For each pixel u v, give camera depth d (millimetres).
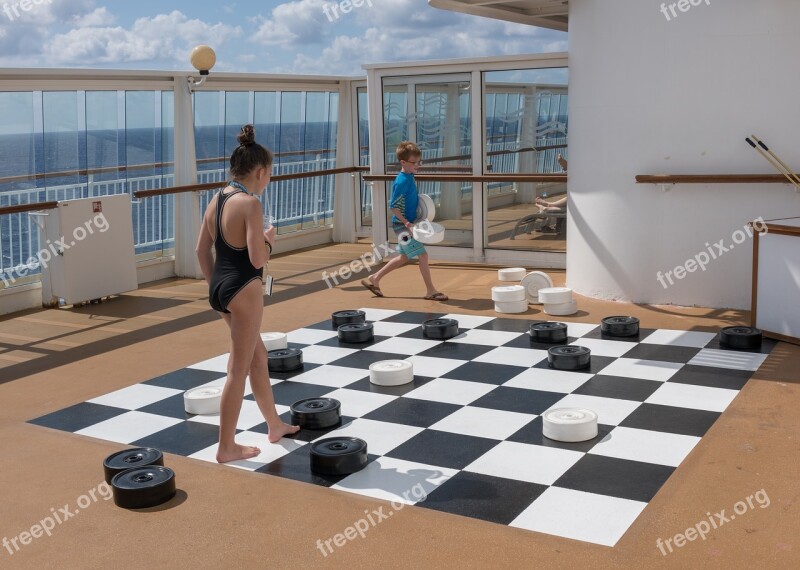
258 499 3771
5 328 7285
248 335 4105
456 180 9492
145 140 9016
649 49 6855
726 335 5840
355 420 4730
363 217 11695
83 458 4344
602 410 4738
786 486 3691
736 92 6609
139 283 9211
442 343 6281
